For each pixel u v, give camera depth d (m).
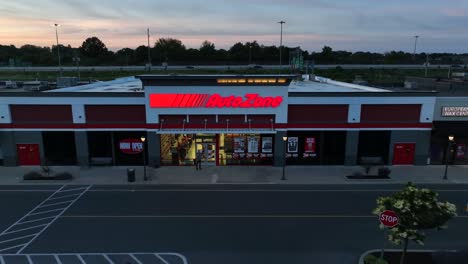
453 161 33.81
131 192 26.80
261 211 23.25
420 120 32.41
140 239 19.52
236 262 17.23
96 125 32.44
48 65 163.00
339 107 32.25
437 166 33.25
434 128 32.56
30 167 33.00
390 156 33.31
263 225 21.23
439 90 42.44
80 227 20.98
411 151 33.25
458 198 25.47
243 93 31.27
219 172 31.66
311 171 31.86
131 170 28.94
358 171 31.53
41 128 32.56
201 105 31.52
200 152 33.62
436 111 32.56
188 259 17.55
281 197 25.70
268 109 31.78
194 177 30.27
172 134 33.09
